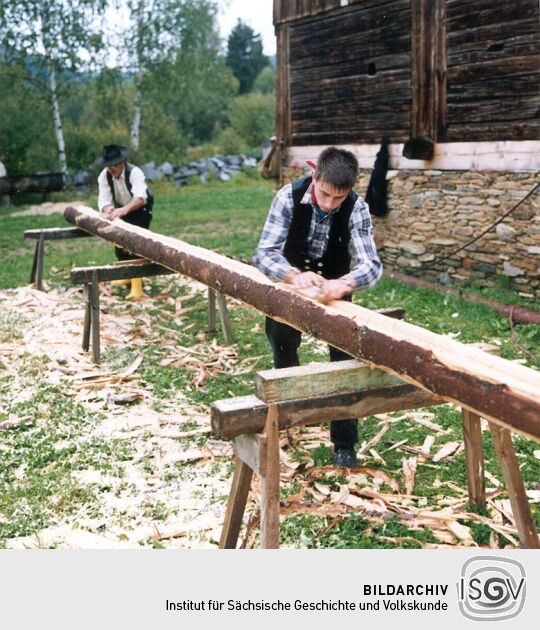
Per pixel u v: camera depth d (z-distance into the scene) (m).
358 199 3.87
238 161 30.31
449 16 8.55
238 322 7.57
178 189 26.16
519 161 8.01
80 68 24.52
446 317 7.62
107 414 5.14
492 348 3.33
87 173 24.83
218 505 3.83
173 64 25.92
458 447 4.50
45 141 26.20
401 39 9.20
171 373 6.02
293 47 10.95
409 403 3.04
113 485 4.05
